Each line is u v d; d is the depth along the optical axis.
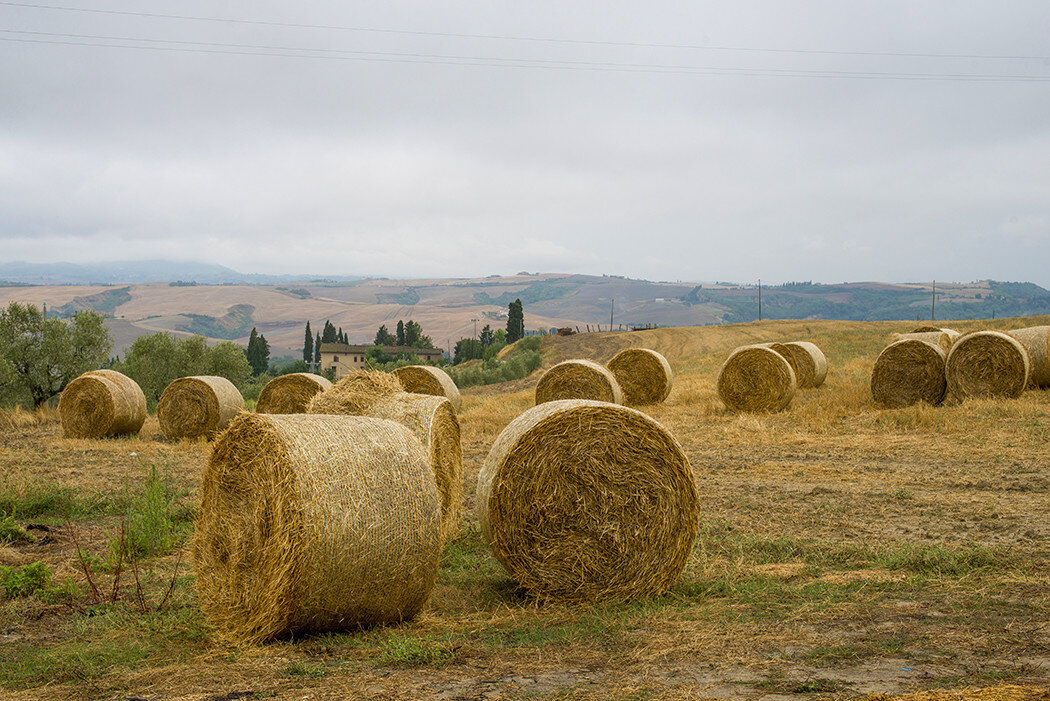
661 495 6.89
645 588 6.82
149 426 23.33
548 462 6.91
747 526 9.12
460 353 103.00
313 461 5.79
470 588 7.22
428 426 9.09
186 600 6.90
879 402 19.91
